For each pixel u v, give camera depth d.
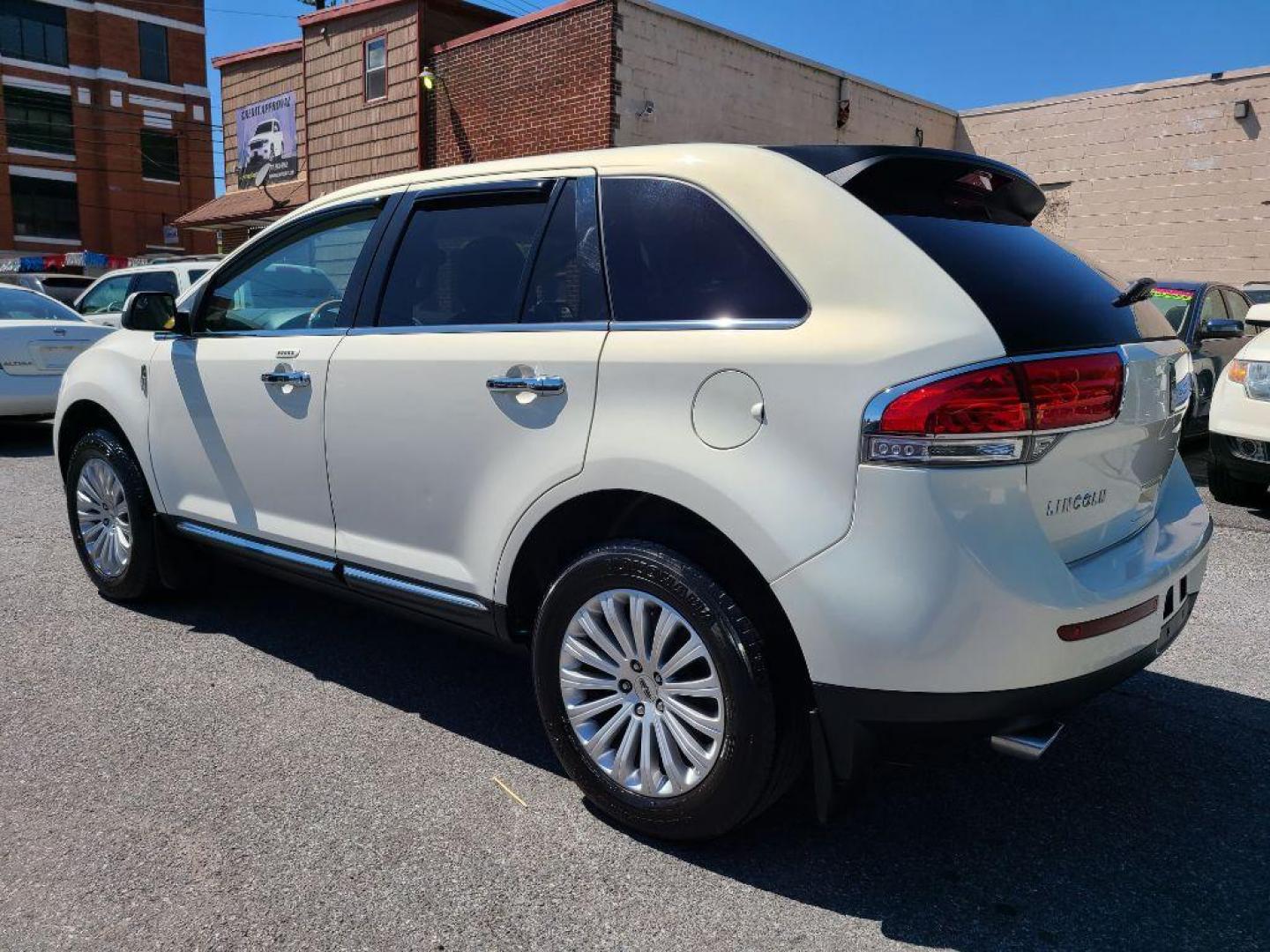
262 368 3.54
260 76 20.59
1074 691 2.26
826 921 2.32
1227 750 3.21
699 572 2.44
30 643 4.07
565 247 2.84
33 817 2.74
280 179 20.52
